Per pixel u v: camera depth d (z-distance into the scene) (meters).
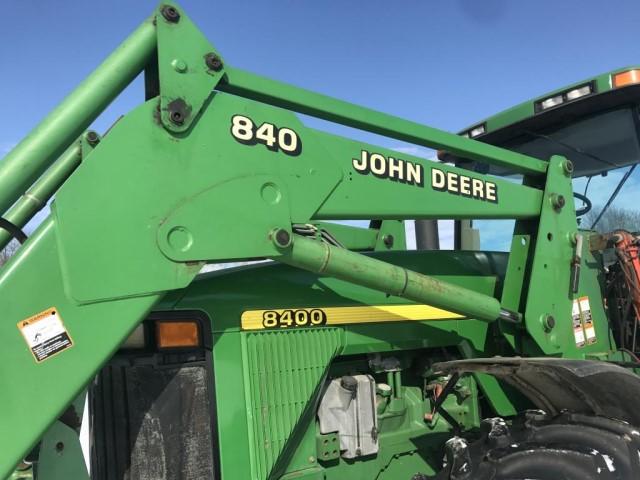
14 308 1.39
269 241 1.71
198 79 1.63
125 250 1.50
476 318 2.33
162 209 1.55
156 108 1.57
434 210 2.17
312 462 2.20
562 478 1.85
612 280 2.91
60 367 1.42
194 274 1.59
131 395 1.90
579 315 2.67
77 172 1.46
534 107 3.07
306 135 1.84
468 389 2.58
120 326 1.49
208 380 1.97
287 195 1.77
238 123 1.70
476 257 2.82
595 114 3.07
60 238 1.43
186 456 1.90
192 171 1.60
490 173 3.22
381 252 2.69
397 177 2.07
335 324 2.25
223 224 1.64
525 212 2.51
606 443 1.89
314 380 2.17
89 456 1.91
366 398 2.28
